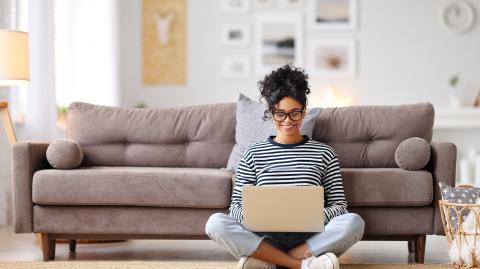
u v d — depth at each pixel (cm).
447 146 300
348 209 302
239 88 652
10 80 367
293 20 649
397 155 305
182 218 304
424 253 321
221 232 255
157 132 358
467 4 644
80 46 582
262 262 259
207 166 354
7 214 460
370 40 646
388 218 301
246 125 339
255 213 254
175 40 655
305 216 252
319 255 257
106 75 595
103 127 358
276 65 650
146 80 655
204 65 653
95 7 592
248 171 281
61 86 571
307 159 277
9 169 462
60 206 308
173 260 319
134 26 655
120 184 301
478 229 268
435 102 644
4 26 451
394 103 645
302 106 274
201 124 358
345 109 346
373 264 295
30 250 351
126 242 380
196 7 653
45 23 484
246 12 652
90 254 337
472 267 269
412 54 645
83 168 321
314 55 649
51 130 488
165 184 301
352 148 338
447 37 644
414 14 645
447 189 282
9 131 371
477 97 636
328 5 649
